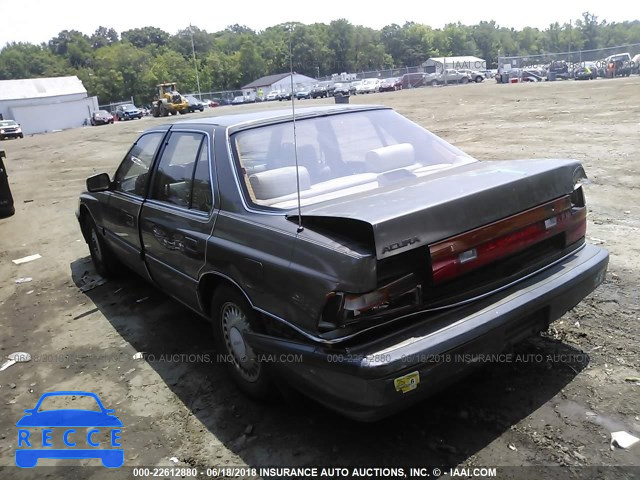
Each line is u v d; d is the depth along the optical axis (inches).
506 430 116.0
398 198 113.7
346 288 99.0
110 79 3558.1
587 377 130.9
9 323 203.6
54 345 180.2
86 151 860.0
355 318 98.6
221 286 135.0
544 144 449.7
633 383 127.1
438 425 119.7
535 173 121.2
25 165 754.2
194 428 128.8
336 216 104.9
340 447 116.6
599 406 120.4
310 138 147.8
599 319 157.6
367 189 135.4
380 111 166.2
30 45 5570.9
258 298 118.9
